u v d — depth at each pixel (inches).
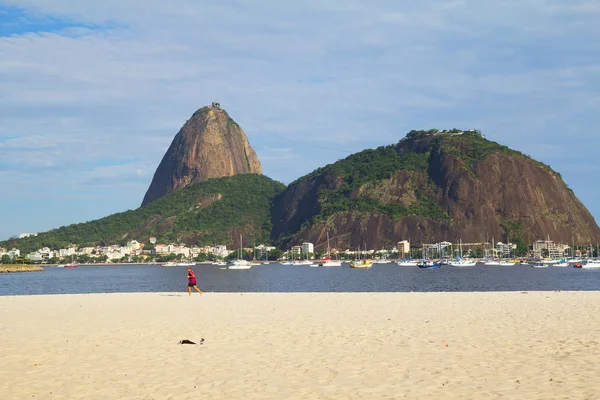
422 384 873.5
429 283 5984.3
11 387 899.4
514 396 802.8
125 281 7824.8
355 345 1178.6
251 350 1146.7
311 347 1165.7
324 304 1924.2
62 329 1445.6
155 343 1237.1
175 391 862.5
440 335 1275.8
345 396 821.9
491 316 1557.6
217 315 1669.5
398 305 1860.2
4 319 1657.2
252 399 816.3
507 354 1066.1
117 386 895.7
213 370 985.5
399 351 1111.6
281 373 957.2
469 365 986.7
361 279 7170.3
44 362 1065.5
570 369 942.4
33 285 7111.2
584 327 1344.7
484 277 7352.4
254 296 2306.8
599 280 6402.6
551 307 1731.1
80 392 867.4
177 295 2450.8
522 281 6259.8
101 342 1257.4
